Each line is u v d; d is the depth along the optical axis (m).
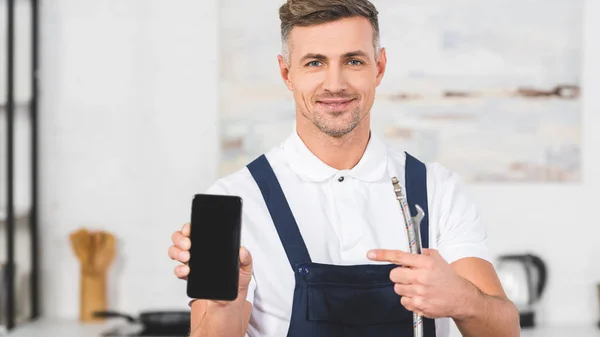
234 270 1.34
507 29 3.44
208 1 3.47
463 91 3.45
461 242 1.67
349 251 1.63
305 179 1.66
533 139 3.46
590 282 3.45
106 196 3.51
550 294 3.46
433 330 1.62
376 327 1.60
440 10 3.44
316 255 1.62
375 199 1.67
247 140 3.47
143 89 3.49
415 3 3.43
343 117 1.55
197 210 1.35
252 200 1.65
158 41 3.49
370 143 1.68
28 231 3.51
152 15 3.49
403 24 3.44
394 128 3.45
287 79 1.67
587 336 3.18
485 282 1.62
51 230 3.52
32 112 3.45
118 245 3.50
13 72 3.34
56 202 3.52
